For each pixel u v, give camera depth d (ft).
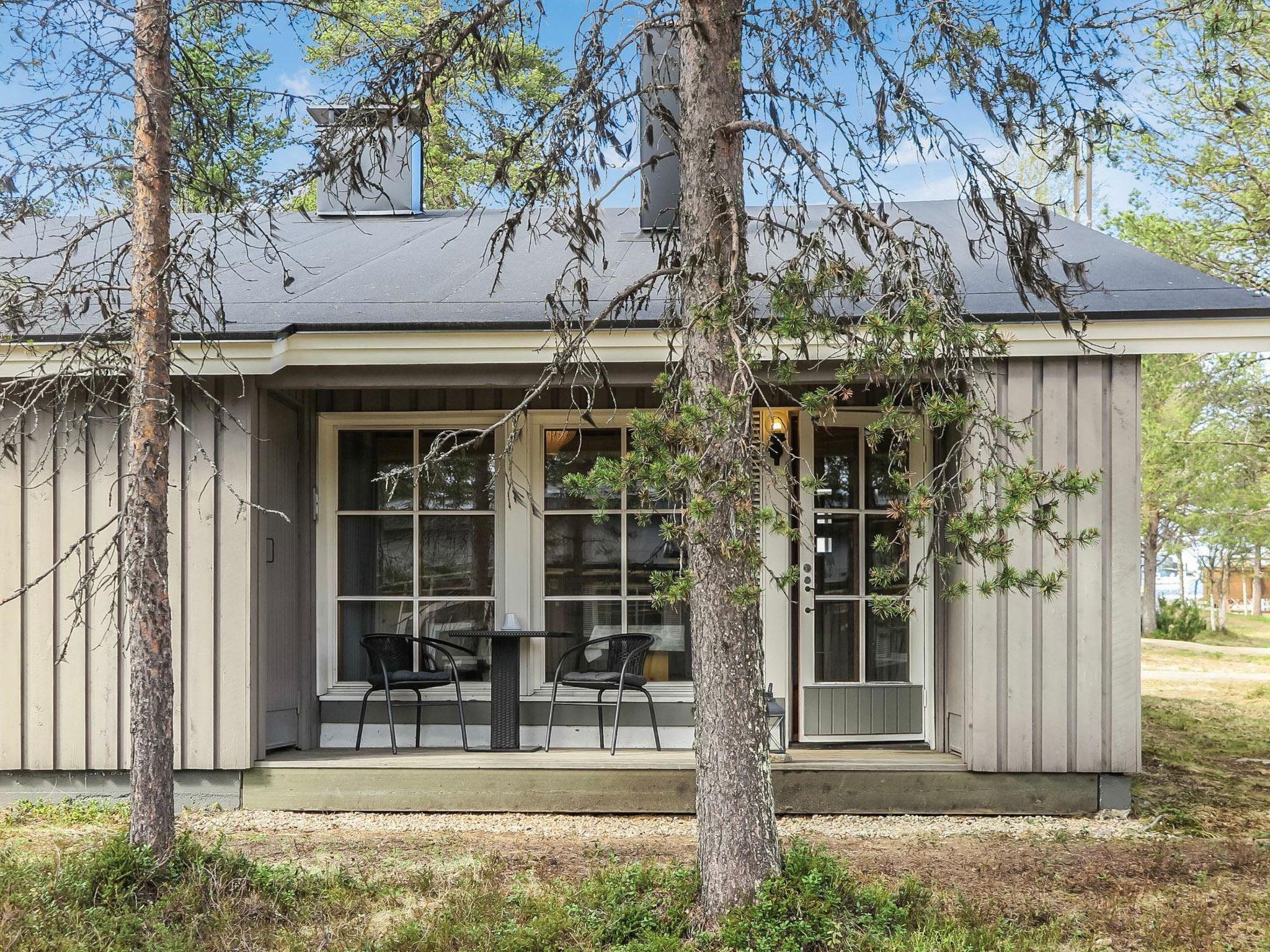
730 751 14.79
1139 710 21.68
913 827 21.22
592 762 22.62
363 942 14.73
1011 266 16.17
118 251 17.63
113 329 17.99
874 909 15.20
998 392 21.76
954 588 12.73
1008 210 15.48
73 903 15.33
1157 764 27.71
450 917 15.44
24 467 22.48
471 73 17.37
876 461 25.63
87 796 22.48
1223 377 59.77
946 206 31.45
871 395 25.40
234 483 22.31
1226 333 20.68
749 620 14.97
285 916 15.81
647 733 25.05
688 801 22.21
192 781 22.53
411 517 25.90
